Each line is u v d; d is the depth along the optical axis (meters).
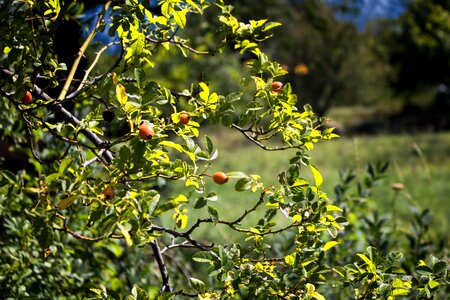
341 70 17.41
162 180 1.76
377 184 2.18
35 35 1.19
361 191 2.16
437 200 4.62
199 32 3.65
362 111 22.72
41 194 1.06
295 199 1.16
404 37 18.19
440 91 21.23
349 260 1.94
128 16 1.17
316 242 1.20
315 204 1.17
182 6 1.22
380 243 2.05
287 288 1.19
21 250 1.63
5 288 1.58
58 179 1.04
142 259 1.95
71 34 1.54
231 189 6.55
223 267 1.12
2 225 1.67
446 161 9.63
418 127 18.80
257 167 9.80
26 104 1.19
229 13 1.31
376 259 1.19
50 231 1.04
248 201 5.65
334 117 21.34
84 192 1.03
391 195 4.90
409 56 18.92
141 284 1.89
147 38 1.30
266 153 10.96
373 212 2.10
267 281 1.16
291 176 1.16
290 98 1.21
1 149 1.89
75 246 1.83
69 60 1.54
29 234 1.61
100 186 1.03
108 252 2.00
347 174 2.21
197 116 1.16
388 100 22.53
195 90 1.25
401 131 17.78
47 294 1.65
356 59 17.48
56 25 1.20
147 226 1.01
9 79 1.23
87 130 1.18
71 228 1.71
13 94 1.18
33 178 1.64
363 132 18.39
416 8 8.44
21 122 1.73
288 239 1.91
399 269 1.18
